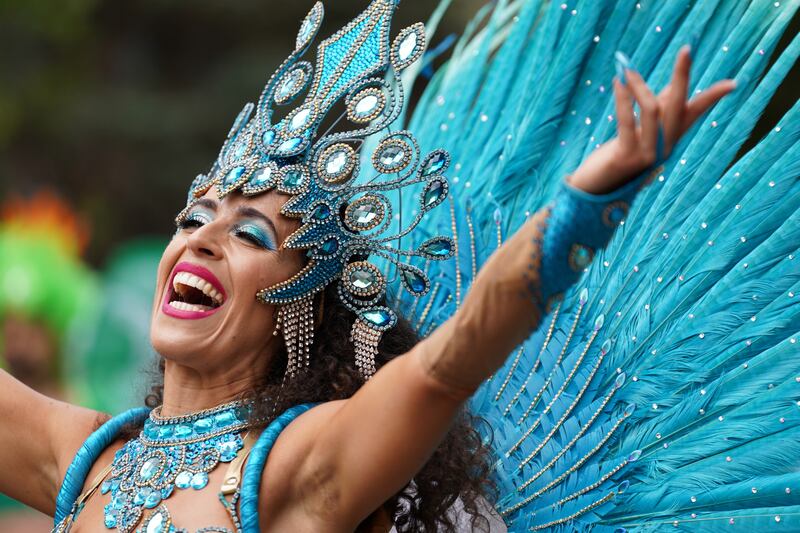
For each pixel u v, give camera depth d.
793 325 4.76
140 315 12.11
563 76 5.63
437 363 3.92
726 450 4.86
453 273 5.84
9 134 21.69
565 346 5.44
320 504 4.43
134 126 21.62
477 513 5.21
